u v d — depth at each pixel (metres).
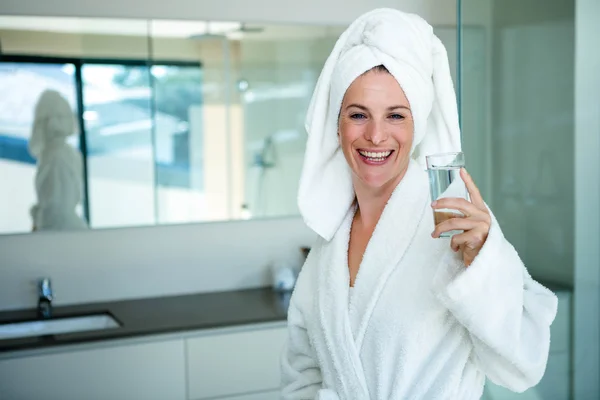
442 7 3.15
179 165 3.06
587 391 2.35
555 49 2.26
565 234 2.33
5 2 2.75
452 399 1.13
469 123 2.42
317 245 1.41
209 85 3.04
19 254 2.93
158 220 3.07
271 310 2.83
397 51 1.15
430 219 1.20
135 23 2.91
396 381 1.16
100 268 3.03
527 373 1.04
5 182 2.89
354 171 1.22
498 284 1.00
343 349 1.23
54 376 2.51
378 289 1.20
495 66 2.38
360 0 3.11
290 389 1.41
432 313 1.15
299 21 3.05
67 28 2.85
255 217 3.18
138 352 2.59
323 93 1.28
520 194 2.42
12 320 2.80
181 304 2.96
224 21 2.98
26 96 2.86
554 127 2.30
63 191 2.95
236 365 2.71
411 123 1.19
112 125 2.97
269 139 3.13
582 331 2.33
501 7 2.32
